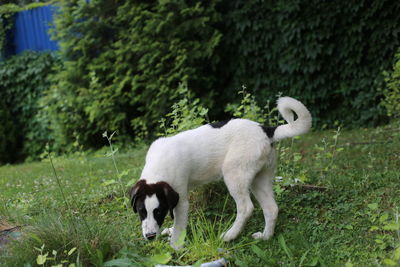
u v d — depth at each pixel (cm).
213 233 372
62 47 1009
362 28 816
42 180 692
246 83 932
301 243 379
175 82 905
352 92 864
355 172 550
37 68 1119
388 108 709
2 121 1103
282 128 396
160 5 885
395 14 792
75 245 355
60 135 1037
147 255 372
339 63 860
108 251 361
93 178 649
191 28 895
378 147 655
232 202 480
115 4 963
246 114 552
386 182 502
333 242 379
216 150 402
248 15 891
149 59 912
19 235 379
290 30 849
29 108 1139
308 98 882
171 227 437
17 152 1153
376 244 363
